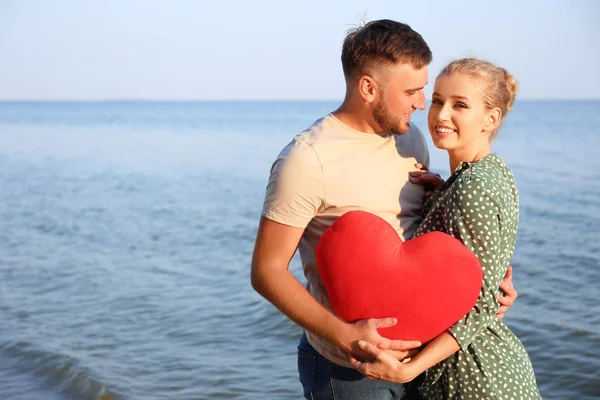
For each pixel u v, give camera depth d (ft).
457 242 7.76
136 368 19.62
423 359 7.70
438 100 8.54
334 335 7.86
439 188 8.49
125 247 38.42
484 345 8.07
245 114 415.44
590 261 31.48
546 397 17.71
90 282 30.09
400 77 8.30
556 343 20.93
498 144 109.29
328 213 8.48
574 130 153.79
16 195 62.75
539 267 30.60
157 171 82.79
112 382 18.48
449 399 8.31
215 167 86.79
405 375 7.60
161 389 18.20
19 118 340.18
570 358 19.74
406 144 9.15
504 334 8.51
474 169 8.04
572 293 26.35
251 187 66.59
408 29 8.51
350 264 7.86
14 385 18.67
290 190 8.27
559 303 25.05
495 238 7.77
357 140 8.66
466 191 7.75
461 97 8.26
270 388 18.25
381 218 8.14
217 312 24.93
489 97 8.30
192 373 19.25
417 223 9.00
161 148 125.49
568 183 60.29
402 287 7.72
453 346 7.79
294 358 20.38
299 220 8.34
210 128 218.38
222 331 22.85
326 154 8.39
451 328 7.78
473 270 7.66
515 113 302.04
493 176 7.96
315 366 9.15
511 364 8.13
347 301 7.95
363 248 7.83
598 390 17.85
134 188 67.21
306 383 9.34
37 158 104.42
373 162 8.63
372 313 7.86
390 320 7.63
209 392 18.02
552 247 34.73
